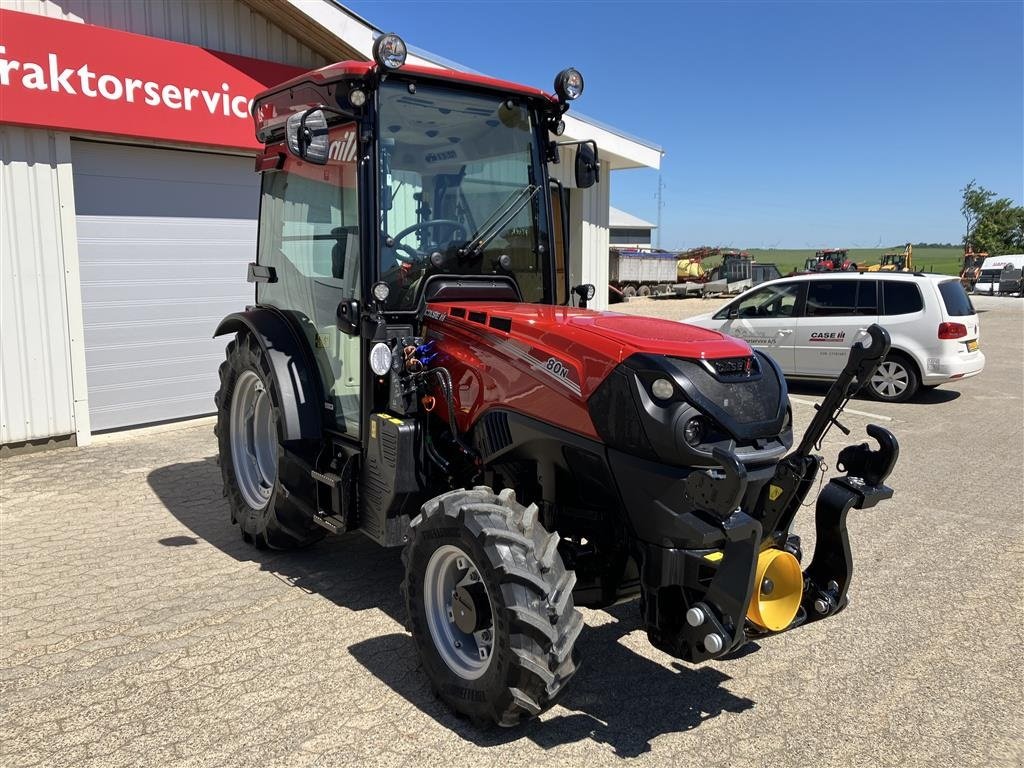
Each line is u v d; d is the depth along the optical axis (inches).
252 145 346.0
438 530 121.8
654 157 576.7
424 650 128.0
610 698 132.5
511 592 110.5
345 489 155.9
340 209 159.2
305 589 173.2
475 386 142.6
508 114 167.8
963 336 395.2
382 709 126.8
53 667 139.5
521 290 170.9
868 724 126.0
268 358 173.0
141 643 148.3
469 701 118.9
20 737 119.0
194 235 338.6
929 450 306.7
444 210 158.9
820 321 420.5
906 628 159.8
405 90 152.5
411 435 144.0
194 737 119.1
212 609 162.9
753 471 120.0
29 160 282.8
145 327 326.3
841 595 124.2
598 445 122.2
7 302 280.7
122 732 120.5
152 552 194.4
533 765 113.2
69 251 295.0
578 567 132.2
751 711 129.2
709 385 118.1
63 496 238.7
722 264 1547.7
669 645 119.6
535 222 172.7
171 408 338.3
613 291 1381.6
